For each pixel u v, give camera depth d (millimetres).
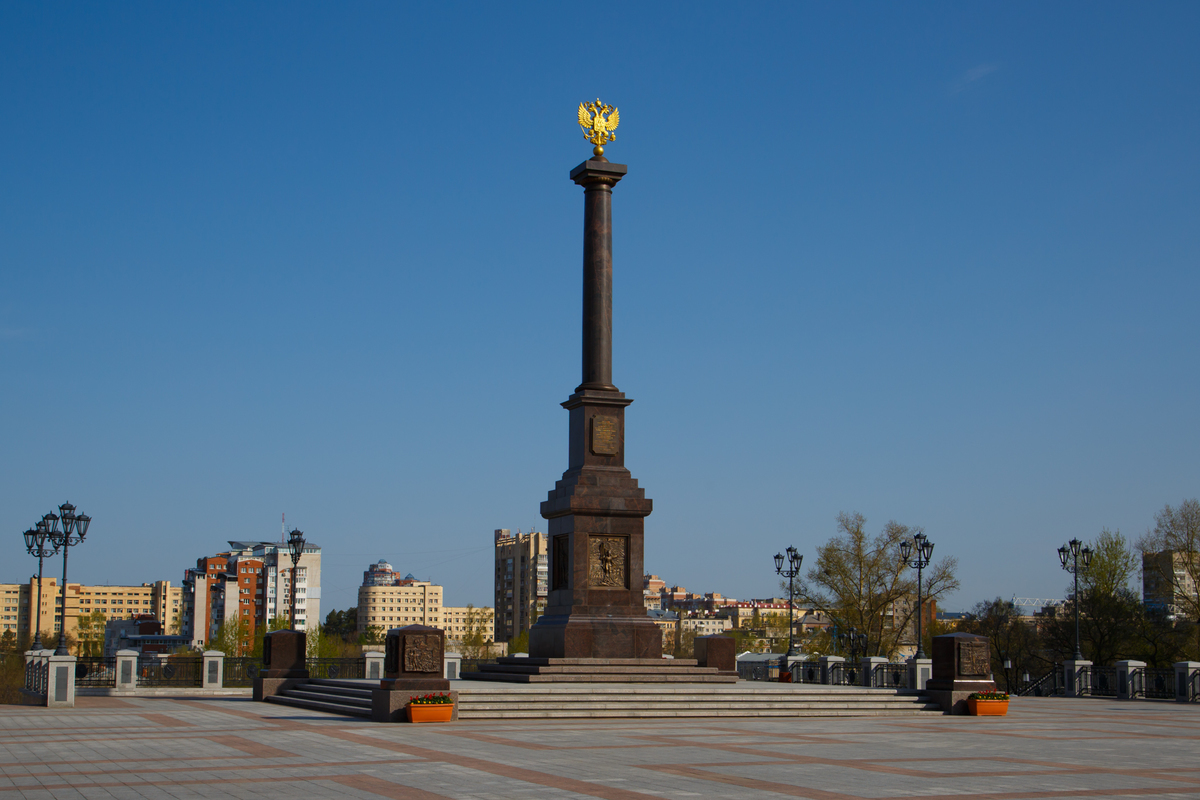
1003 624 86938
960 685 33969
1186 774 18516
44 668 37188
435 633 29000
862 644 76250
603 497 38000
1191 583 74562
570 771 18000
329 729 26125
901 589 76688
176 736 24328
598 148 40875
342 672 48906
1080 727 28969
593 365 39375
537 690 30812
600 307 39719
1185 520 73875
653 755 20531
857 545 77625
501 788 15961
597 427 38812
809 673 56156
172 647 178500
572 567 37594
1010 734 26484
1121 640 74750
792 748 22203
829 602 78062
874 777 17609
